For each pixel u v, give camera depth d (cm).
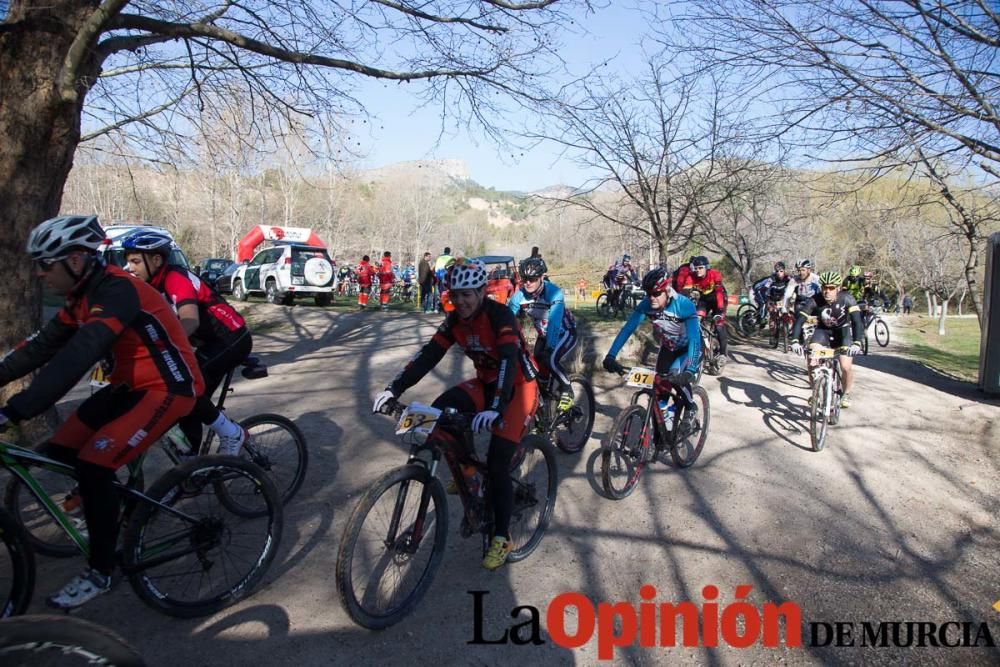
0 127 494
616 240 1534
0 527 274
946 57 665
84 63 522
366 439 592
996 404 807
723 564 394
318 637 308
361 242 6188
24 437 494
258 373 429
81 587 286
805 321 708
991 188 889
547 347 535
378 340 1138
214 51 704
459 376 854
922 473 563
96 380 343
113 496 292
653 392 498
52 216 530
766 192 1213
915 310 4197
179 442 392
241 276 2036
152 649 294
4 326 500
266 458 420
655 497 486
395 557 327
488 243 8512
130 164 809
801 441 636
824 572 391
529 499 394
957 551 426
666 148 1159
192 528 325
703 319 920
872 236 2362
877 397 824
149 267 380
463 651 304
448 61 812
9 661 190
